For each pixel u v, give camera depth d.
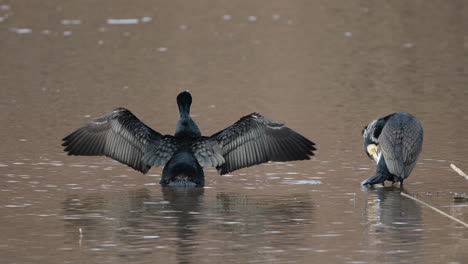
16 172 14.19
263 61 30.72
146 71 28.45
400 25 40.38
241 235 10.18
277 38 36.59
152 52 32.81
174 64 30.03
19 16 41.56
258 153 13.35
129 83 26.05
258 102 22.61
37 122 19.48
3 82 25.95
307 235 10.17
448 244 9.73
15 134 17.86
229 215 11.26
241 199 12.29
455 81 26.31
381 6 46.69
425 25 40.38
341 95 23.80
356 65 29.75
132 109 21.52
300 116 20.41
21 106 21.88
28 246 9.70
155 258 9.22
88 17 42.03
